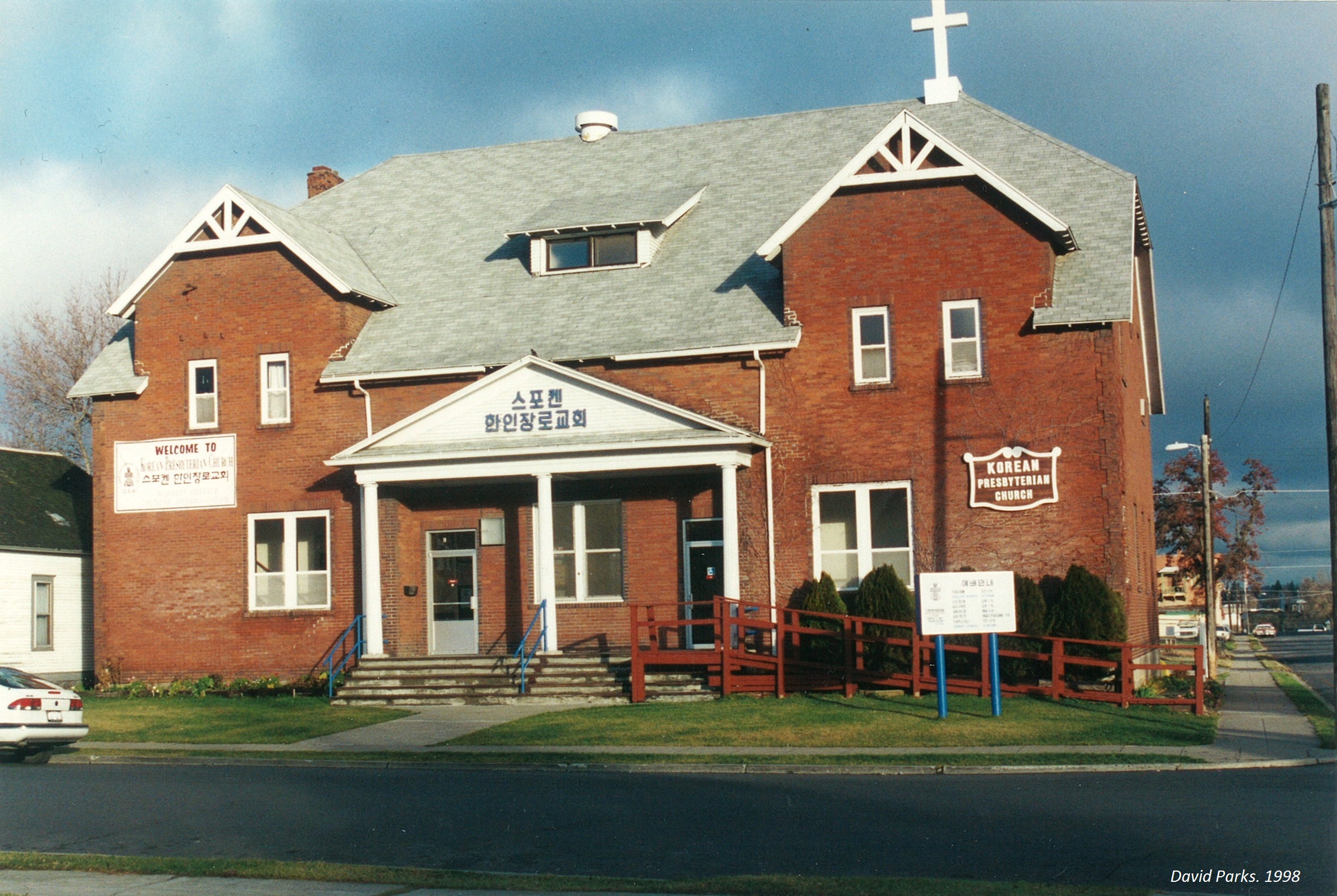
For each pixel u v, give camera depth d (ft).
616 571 96.37
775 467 91.04
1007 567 86.17
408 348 100.68
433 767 63.05
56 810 49.01
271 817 47.29
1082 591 82.48
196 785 56.08
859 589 86.84
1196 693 75.36
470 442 92.53
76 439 187.52
